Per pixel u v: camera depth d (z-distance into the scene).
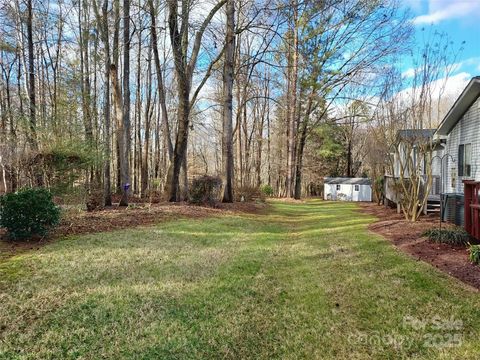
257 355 3.10
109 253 5.66
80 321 3.41
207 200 13.32
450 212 9.55
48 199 6.30
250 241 7.59
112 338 3.18
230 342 3.27
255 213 13.22
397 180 13.35
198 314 3.77
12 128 11.30
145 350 3.03
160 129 26.88
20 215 5.94
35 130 9.70
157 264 5.29
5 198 5.96
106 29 12.07
